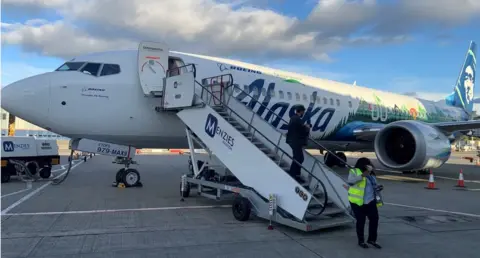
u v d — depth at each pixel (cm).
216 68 1166
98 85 996
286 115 1286
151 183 1251
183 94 873
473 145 6931
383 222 705
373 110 1650
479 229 654
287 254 495
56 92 960
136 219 689
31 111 945
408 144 1404
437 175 1772
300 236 588
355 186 545
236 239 563
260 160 692
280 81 1319
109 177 1438
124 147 1073
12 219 678
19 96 938
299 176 753
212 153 869
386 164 1299
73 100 971
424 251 520
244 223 670
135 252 488
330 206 688
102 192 1028
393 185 1331
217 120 795
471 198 1027
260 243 545
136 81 1030
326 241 564
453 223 702
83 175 1519
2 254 471
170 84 930
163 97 970
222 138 779
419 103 1988
